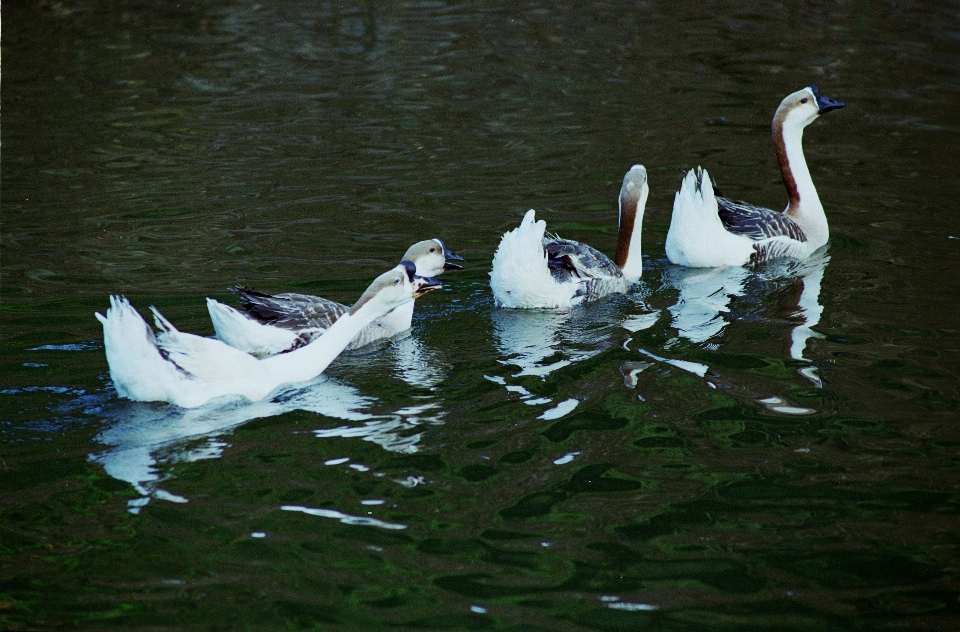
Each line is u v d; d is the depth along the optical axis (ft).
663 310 36.52
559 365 31.60
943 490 24.18
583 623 19.75
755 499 23.90
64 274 38.83
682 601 20.42
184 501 23.76
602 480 24.72
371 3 87.45
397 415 28.40
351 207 46.91
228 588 20.61
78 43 75.77
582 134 57.16
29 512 23.22
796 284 38.78
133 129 57.93
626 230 39.65
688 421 27.61
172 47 74.95
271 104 62.64
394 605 20.18
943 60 68.54
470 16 82.99
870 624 19.75
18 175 50.62
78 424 27.50
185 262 40.37
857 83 64.54
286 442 26.76
